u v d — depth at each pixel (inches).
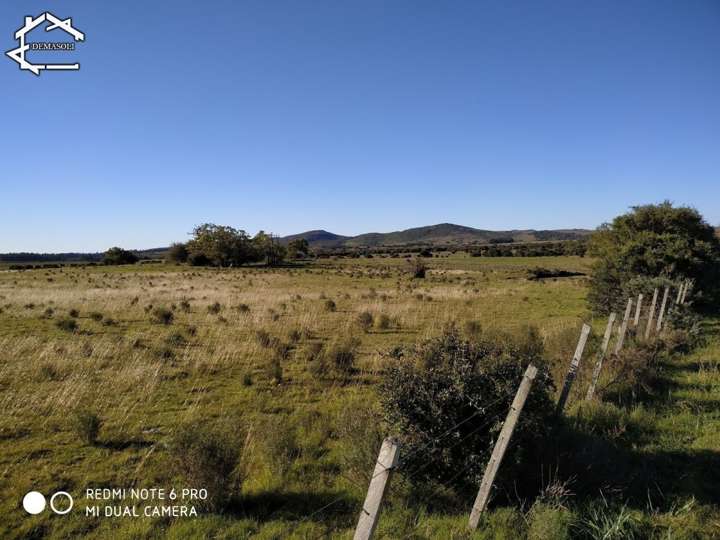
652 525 177.8
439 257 4749.0
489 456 194.2
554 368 353.4
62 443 293.0
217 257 3316.9
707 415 291.9
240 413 349.4
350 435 232.8
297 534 187.2
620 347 389.7
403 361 224.1
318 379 435.2
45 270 2883.9
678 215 884.0
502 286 1577.3
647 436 264.4
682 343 483.2
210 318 848.3
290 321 803.4
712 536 171.2
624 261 853.8
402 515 188.7
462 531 173.8
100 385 409.7
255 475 241.3
